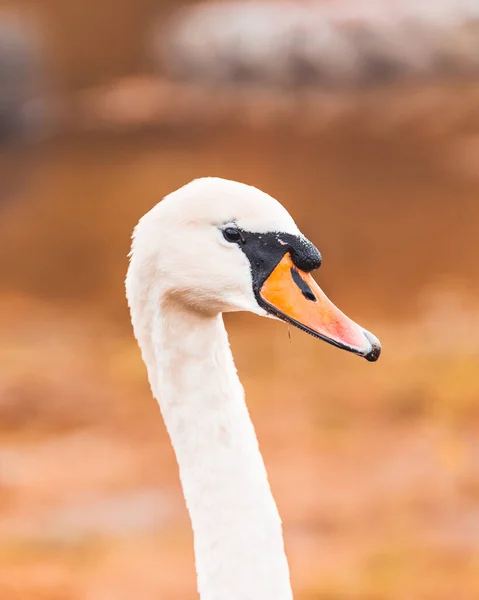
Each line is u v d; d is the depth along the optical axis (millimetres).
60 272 19609
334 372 13578
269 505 3875
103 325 16594
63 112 30922
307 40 30562
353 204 22766
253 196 3906
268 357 14383
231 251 3879
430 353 13844
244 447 3904
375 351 3855
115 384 13578
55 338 15789
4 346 15305
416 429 11688
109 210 23266
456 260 19297
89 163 26922
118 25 35312
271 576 3822
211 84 31875
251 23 31609
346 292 18078
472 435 11383
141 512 10055
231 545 3838
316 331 3885
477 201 22438
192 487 3906
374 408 12281
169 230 3871
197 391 3908
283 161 26000
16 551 9242
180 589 8578
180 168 25953
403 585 8516
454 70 30141
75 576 8789
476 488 10156
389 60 30141
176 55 32688
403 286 18156
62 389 13312
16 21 30234
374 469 10773
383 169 24891
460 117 27500
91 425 12375
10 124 29016
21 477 10961
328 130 27719
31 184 25703
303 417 12227
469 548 9070
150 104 31109
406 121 27578
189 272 3865
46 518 9938
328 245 20516
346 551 9172
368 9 30938
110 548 9297
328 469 10852
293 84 30828
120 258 20250
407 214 21906
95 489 10602
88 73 33438
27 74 29625
